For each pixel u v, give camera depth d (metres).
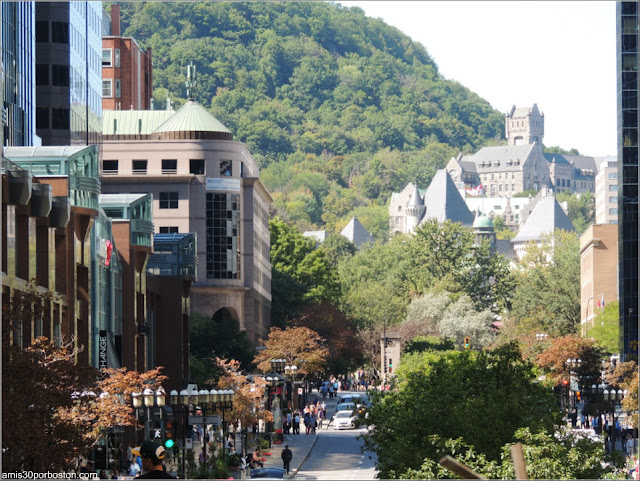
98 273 157.00
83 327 148.88
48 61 191.88
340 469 155.00
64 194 137.12
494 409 83.19
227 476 128.50
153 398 124.81
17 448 76.88
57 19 192.12
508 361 94.94
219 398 137.88
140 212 181.50
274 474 108.56
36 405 80.69
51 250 134.50
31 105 179.88
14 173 115.00
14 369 81.31
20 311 95.19
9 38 167.12
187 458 132.88
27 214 122.50
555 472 70.44
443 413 85.81
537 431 79.75
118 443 137.12
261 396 188.75
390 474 83.81
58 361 89.00
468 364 93.31
